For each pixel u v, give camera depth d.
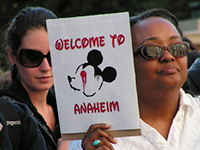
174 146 4.62
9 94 6.05
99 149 4.47
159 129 4.80
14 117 5.18
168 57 4.40
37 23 6.27
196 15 30.06
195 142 4.68
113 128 4.50
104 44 4.44
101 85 4.49
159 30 4.55
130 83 4.43
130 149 4.67
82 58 4.49
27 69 6.18
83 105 4.54
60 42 4.52
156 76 4.48
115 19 4.40
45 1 30.91
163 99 4.62
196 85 7.07
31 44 6.18
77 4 31.44
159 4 33.97
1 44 7.03
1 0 31.19
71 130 4.58
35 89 6.24
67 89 4.55
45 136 5.98
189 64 8.85
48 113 6.64
